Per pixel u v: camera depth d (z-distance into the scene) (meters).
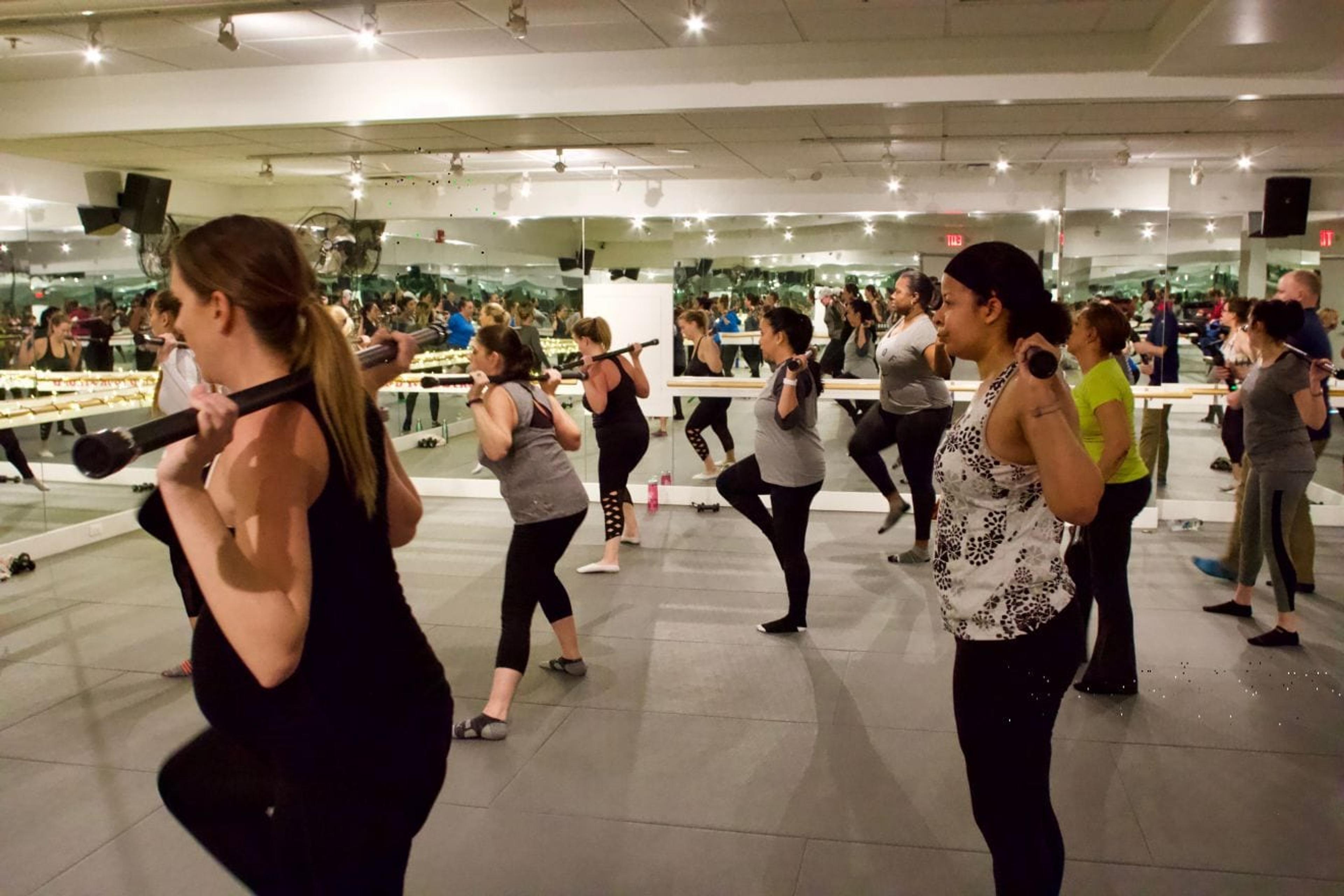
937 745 3.53
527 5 4.54
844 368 7.92
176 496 1.34
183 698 4.06
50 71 5.81
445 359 8.39
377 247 8.56
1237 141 6.49
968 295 2.07
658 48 5.33
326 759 1.49
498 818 3.05
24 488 6.54
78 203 7.21
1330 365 4.24
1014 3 4.50
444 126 5.92
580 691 4.07
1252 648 4.48
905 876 2.72
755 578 5.74
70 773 3.39
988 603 2.05
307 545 1.42
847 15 4.71
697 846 2.89
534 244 8.37
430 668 1.63
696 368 7.88
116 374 7.29
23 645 4.70
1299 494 4.39
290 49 5.32
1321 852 2.81
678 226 8.15
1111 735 3.58
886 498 7.11
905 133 6.21
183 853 2.88
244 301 1.43
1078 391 3.77
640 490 8.05
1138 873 2.72
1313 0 3.84
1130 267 7.71
